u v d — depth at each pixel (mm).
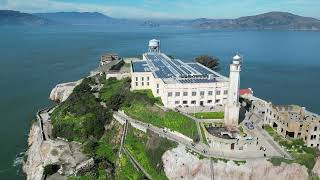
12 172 148875
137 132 153500
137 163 138125
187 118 153000
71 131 164500
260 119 161000
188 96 168500
